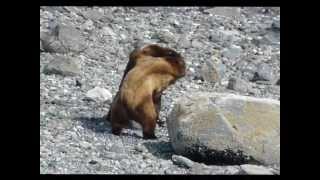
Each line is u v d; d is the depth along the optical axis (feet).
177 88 148.15
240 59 171.22
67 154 110.01
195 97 109.50
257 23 195.31
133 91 118.01
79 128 120.98
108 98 137.49
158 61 119.75
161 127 123.54
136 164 106.93
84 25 182.29
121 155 109.91
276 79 157.48
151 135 117.60
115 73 156.35
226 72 163.22
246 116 106.32
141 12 194.49
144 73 118.73
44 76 148.15
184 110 108.68
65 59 152.87
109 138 117.29
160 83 119.34
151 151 112.06
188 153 107.34
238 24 193.98
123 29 183.32
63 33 167.12
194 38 182.39
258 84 156.15
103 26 183.42
